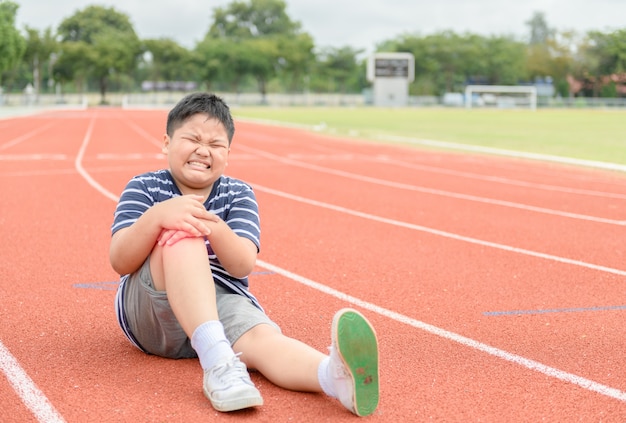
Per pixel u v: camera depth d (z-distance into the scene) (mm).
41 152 17875
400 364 3594
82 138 23891
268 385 3189
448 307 4789
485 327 4316
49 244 6805
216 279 3432
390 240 7324
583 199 10625
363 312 4633
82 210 8945
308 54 101438
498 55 97562
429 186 12008
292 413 2900
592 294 5215
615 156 17797
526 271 5973
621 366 3625
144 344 3518
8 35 61625
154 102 91562
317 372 2928
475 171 14422
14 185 11352
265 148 19953
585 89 91562
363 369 2715
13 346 3773
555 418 2932
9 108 62531
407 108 76312
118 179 12188
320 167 14922
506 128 32375
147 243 3143
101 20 118812
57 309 4543
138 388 3172
